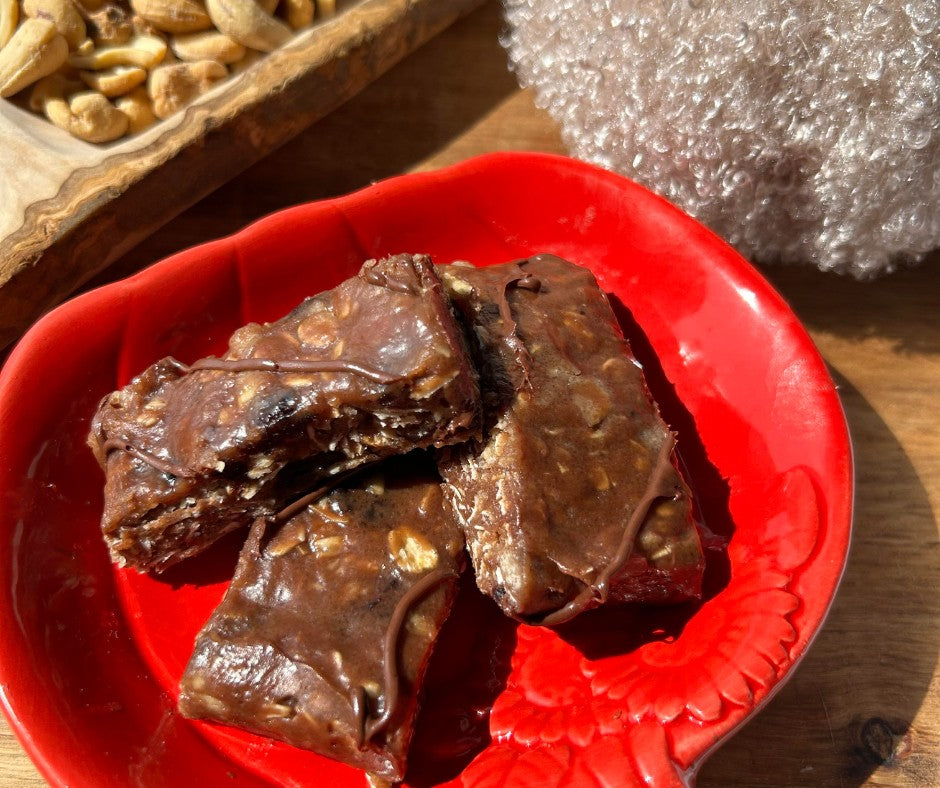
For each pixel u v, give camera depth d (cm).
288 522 29
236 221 37
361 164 38
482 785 28
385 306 28
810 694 30
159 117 36
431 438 29
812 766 29
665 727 27
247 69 36
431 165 39
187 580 31
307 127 39
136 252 36
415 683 27
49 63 35
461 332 29
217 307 33
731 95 31
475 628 30
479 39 41
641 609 30
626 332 34
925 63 29
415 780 28
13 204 33
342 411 28
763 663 27
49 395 31
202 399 29
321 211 33
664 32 31
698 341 33
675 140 32
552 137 39
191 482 28
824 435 30
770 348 31
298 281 33
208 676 27
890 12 29
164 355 32
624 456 29
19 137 35
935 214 31
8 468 29
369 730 27
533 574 27
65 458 31
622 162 35
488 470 28
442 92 40
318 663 27
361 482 30
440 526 29
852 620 31
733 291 32
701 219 35
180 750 28
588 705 29
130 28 36
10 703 27
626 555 28
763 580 29
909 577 32
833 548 29
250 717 27
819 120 30
